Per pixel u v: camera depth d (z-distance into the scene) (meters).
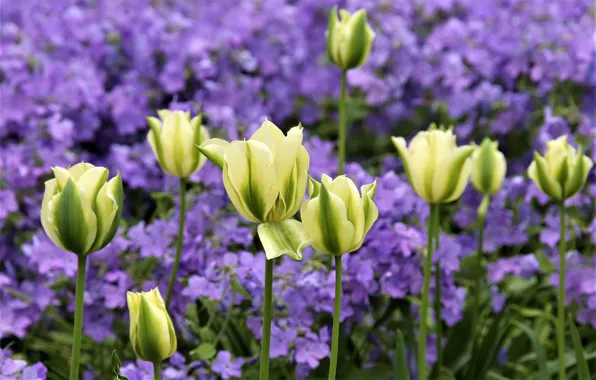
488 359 1.97
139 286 1.97
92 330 1.98
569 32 2.53
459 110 2.47
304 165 1.59
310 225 1.59
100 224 1.61
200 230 1.99
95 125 2.46
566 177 1.82
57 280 2.04
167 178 2.12
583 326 2.08
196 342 1.98
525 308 2.11
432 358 1.99
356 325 1.99
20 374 1.84
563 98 2.50
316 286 1.90
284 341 1.88
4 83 2.41
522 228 2.16
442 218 2.31
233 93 2.46
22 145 2.30
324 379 1.92
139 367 1.86
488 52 2.59
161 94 2.60
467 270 2.02
